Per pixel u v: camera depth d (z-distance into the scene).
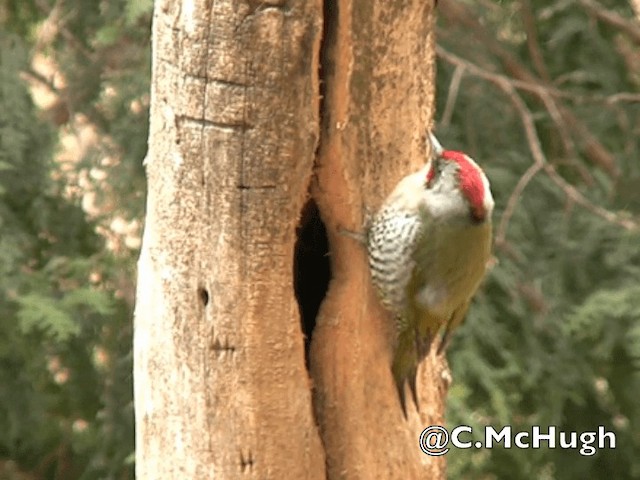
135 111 14.20
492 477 14.73
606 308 13.55
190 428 9.09
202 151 8.70
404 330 9.55
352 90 9.14
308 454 9.19
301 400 9.10
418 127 9.53
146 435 9.34
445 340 9.82
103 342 14.27
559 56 15.33
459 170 9.43
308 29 8.41
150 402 9.25
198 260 8.87
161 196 8.95
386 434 9.62
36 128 13.96
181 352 9.03
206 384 8.99
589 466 15.09
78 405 14.62
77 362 14.33
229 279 8.83
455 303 9.62
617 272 14.28
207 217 8.80
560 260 14.33
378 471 9.61
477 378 14.12
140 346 9.29
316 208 9.29
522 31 15.36
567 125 15.01
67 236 14.09
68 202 14.12
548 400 14.35
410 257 9.37
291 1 8.37
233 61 8.48
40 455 15.08
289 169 8.67
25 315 12.91
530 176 13.88
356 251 9.34
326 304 9.34
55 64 14.62
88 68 14.44
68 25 14.58
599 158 14.92
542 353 14.32
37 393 14.40
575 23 14.96
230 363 8.94
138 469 9.49
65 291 13.70
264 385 8.99
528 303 14.27
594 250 14.27
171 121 8.77
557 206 14.55
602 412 15.09
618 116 15.10
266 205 8.72
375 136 9.30
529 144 14.72
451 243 9.40
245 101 8.52
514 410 14.72
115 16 14.00
